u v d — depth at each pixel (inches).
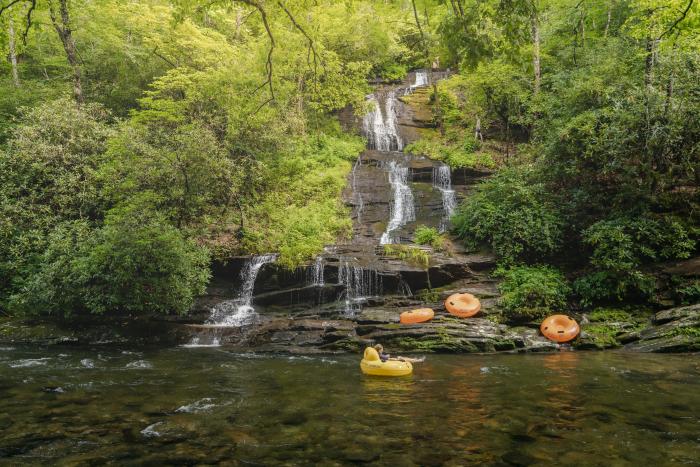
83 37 850.8
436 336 435.8
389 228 700.0
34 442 195.6
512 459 174.4
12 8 305.9
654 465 168.7
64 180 594.9
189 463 172.7
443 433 204.4
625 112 519.5
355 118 1039.6
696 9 323.6
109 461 174.9
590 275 500.7
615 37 703.1
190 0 293.3
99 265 493.0
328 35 933.8
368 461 173.5
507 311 474.9
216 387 296.0
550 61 835.4
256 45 820.6
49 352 427.2
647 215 504.1
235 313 540.7
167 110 671.8
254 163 735.1
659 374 319.9
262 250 623.8
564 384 294.4
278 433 205.9
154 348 455.8
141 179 557.0
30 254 548.4
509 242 560.1
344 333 453.7
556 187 618.5
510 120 828.6
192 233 590.2
